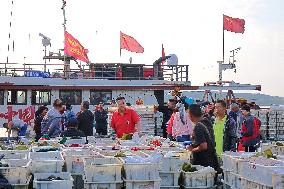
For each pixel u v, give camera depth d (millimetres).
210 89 26828
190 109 8906
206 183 7957
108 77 26891
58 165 7879
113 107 20219
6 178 7004
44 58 27922
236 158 7812
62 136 13234
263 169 6812
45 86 24891
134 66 27719
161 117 21281
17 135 15984
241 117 14008
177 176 7930
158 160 7676
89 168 7344
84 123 16234
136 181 7305
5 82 24547
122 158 8070
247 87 27328
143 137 13180
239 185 7633
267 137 21781
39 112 15836
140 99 25562
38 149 9875
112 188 7344
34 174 7387
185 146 10758
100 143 12117
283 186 6434
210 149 8766
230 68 28172
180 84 26391
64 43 27547
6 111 24688
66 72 27297
